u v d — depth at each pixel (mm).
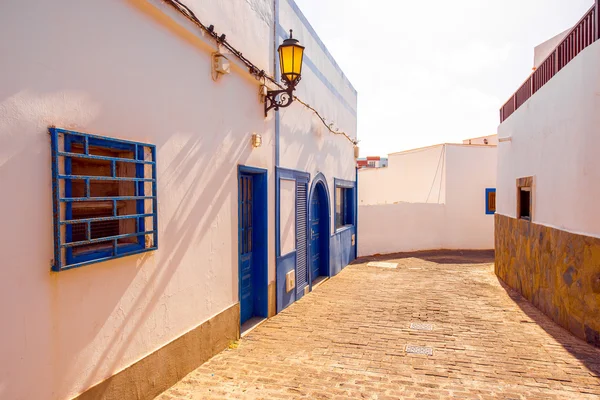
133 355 3512
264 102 6363
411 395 3900
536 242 7477
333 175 10945
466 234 16891
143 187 3594
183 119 4242
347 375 4383
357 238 14703
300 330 6055
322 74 9688
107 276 3207
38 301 2631
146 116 3664
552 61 6922
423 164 18109
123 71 3379
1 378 2406
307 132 8602
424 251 16344
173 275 4074
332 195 10844
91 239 2994
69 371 2867
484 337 5734
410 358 4910
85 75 2994
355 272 11555
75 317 2912
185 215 4277
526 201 8773
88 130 3021
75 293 2908
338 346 5348
